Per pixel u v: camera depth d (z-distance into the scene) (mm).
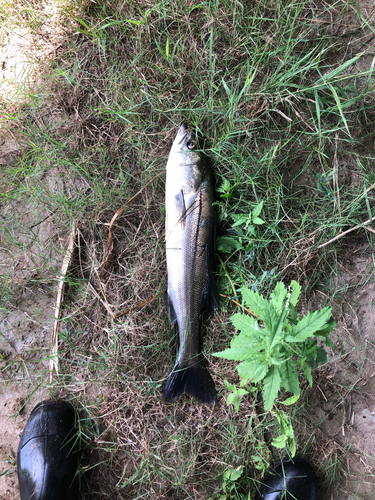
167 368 740
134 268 748
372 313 743
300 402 729
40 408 711
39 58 752
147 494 725
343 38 730
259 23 718
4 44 753
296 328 542
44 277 748
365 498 725
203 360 731
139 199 749
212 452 730
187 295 696
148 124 739
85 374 740
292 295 584
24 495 680
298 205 737
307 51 730
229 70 731
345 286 742
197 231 694
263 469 702
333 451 729
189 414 736
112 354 735
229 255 745
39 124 754
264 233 726
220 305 739
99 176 747
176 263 696
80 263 750
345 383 739
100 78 744
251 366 544
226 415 729
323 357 611
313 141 727
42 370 740
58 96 747
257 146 725
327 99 724
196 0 721
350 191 732
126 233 751
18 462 695
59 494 685
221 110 725
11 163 757
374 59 667
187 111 731
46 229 754
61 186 752
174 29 736
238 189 728
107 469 730
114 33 736
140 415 735
